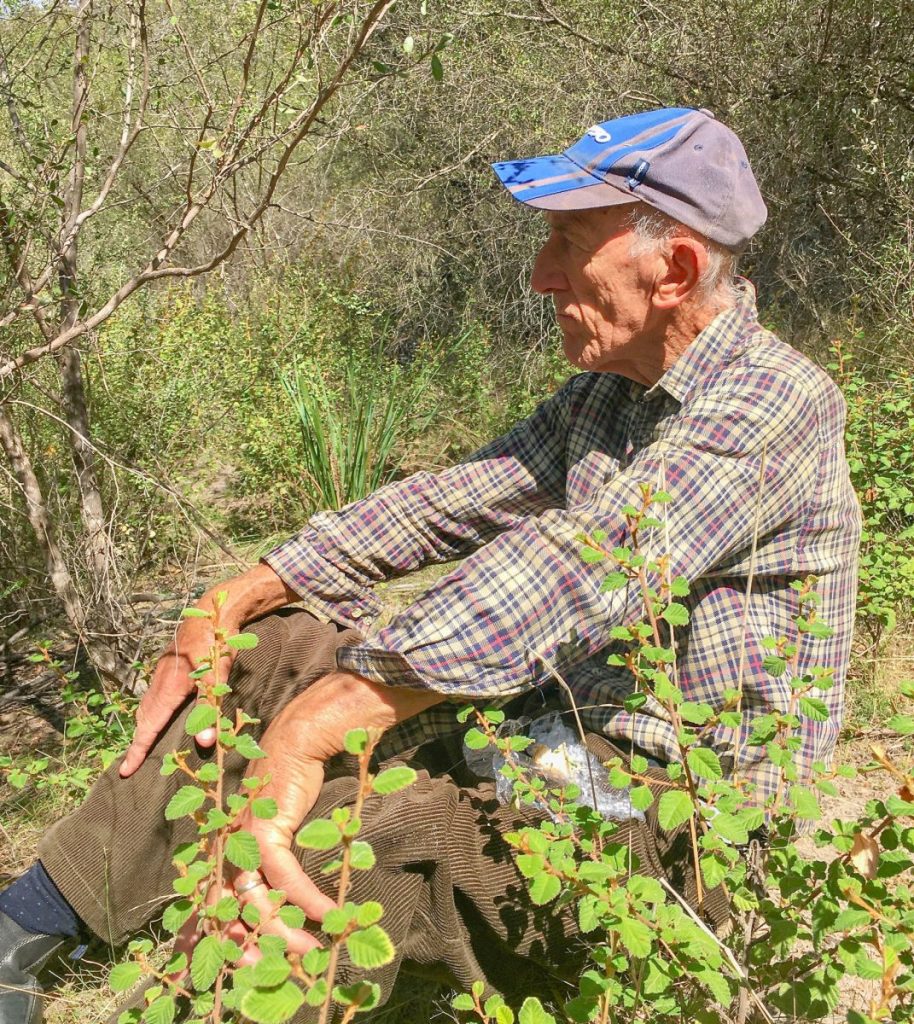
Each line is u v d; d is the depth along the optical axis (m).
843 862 1.29
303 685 1.73
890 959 1.13
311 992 0.98
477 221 6.89
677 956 1.30
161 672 1.75
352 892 1.43
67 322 2.81
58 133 2.76
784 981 1.41
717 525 1.46
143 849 1.70
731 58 5.77
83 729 2.36
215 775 1.29
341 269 6.68
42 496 3.32
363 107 6.64
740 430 1.49
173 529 3.90
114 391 3.81
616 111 6.04
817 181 5.70
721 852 1.36
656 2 5.98
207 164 2.66
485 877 1.50
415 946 1.52
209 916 1.22
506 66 6.42
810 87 5.54
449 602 1.42
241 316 5.94
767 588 1.62
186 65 3.27
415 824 1.46
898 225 4.92
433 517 1.89
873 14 5.46
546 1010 1.66
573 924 1.50
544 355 5.89
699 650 1.60
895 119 5.60
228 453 5.21
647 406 1.71
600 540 1.35
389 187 7.04
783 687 1.59
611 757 1.59
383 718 1.46
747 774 1.60
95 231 4.04
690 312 1.61
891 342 4.51
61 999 1.93
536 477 1.91
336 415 4.98
